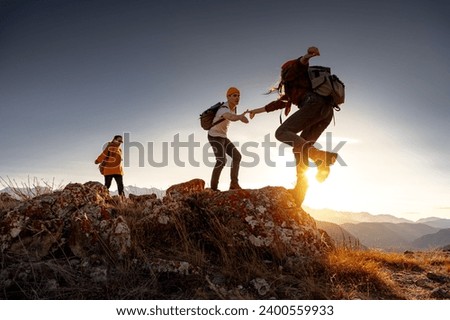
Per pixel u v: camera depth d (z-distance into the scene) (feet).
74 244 13.48
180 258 14.15
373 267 14.80
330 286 12.95
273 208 16.61
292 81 16.30
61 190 16.78
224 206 16.39
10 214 14.07
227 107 19.65
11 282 11.37
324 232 18.01
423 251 23.11
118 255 13.16
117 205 18.03
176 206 16.66
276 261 14.78
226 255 14.01
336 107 16.40
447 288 14.05
